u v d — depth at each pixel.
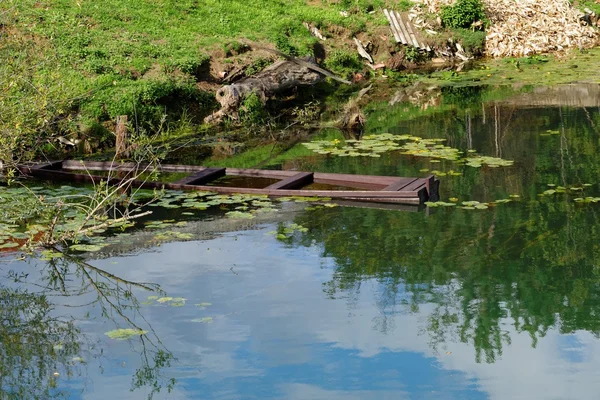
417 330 8.55
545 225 11.59
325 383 7.52
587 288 9.52
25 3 20.95
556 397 7.21
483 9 29.06
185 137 18.28
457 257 10.53
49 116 14.34
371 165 15.14
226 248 11.00
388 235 11.39
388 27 26.77
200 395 7.34
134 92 18.23
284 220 12.09
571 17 30.28
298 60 21.00
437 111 20.16
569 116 18.67
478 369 7.72
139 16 22.53
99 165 15.23
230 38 22.53
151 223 12.02
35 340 8.53
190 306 9.23
